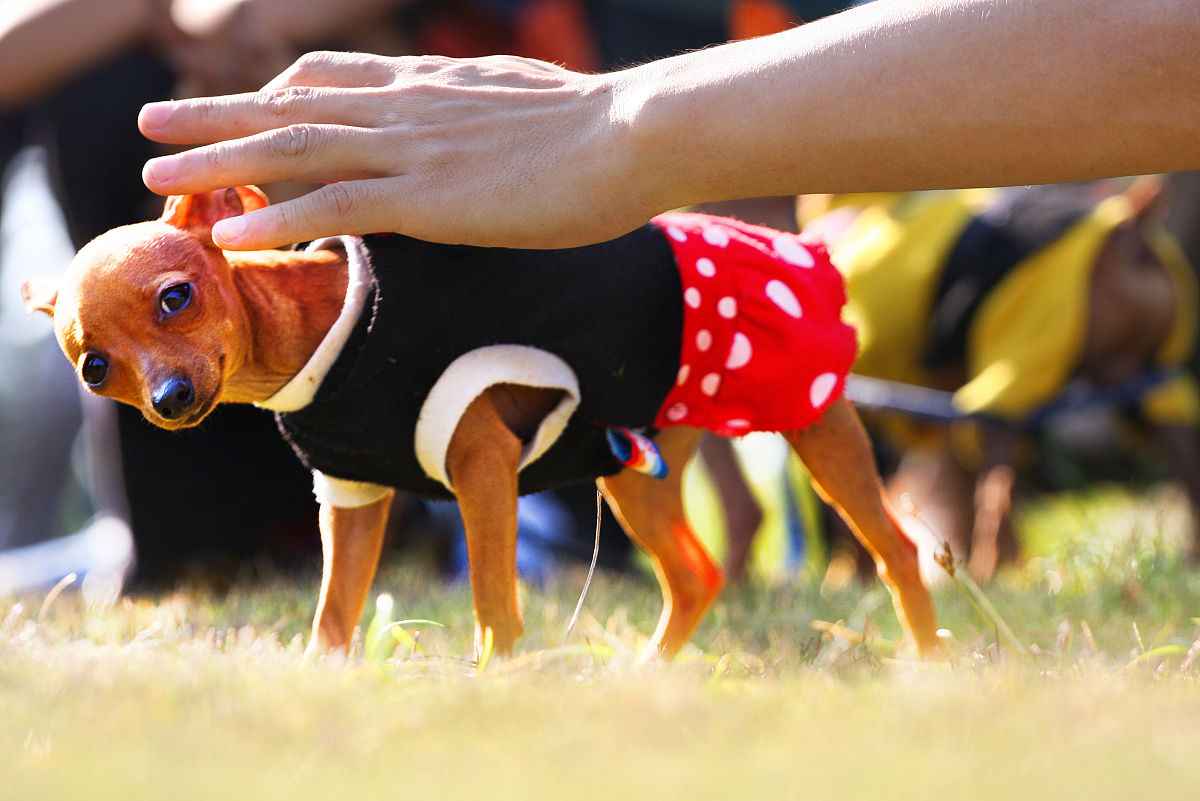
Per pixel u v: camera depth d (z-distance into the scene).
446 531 9.02
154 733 2.40
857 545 9.46
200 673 3.01
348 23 7.66
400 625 4.33
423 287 3.77
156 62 7.78
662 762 2.19
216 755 2.25
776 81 3.39
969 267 9.15
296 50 7.62
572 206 3.48
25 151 8.22
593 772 2.11
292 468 8.31
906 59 3.33
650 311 4.07
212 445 8.10
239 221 3.45
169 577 8.13
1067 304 8.83
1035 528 11.22
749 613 5.70
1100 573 6.49
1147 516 10.70
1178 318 9.17
